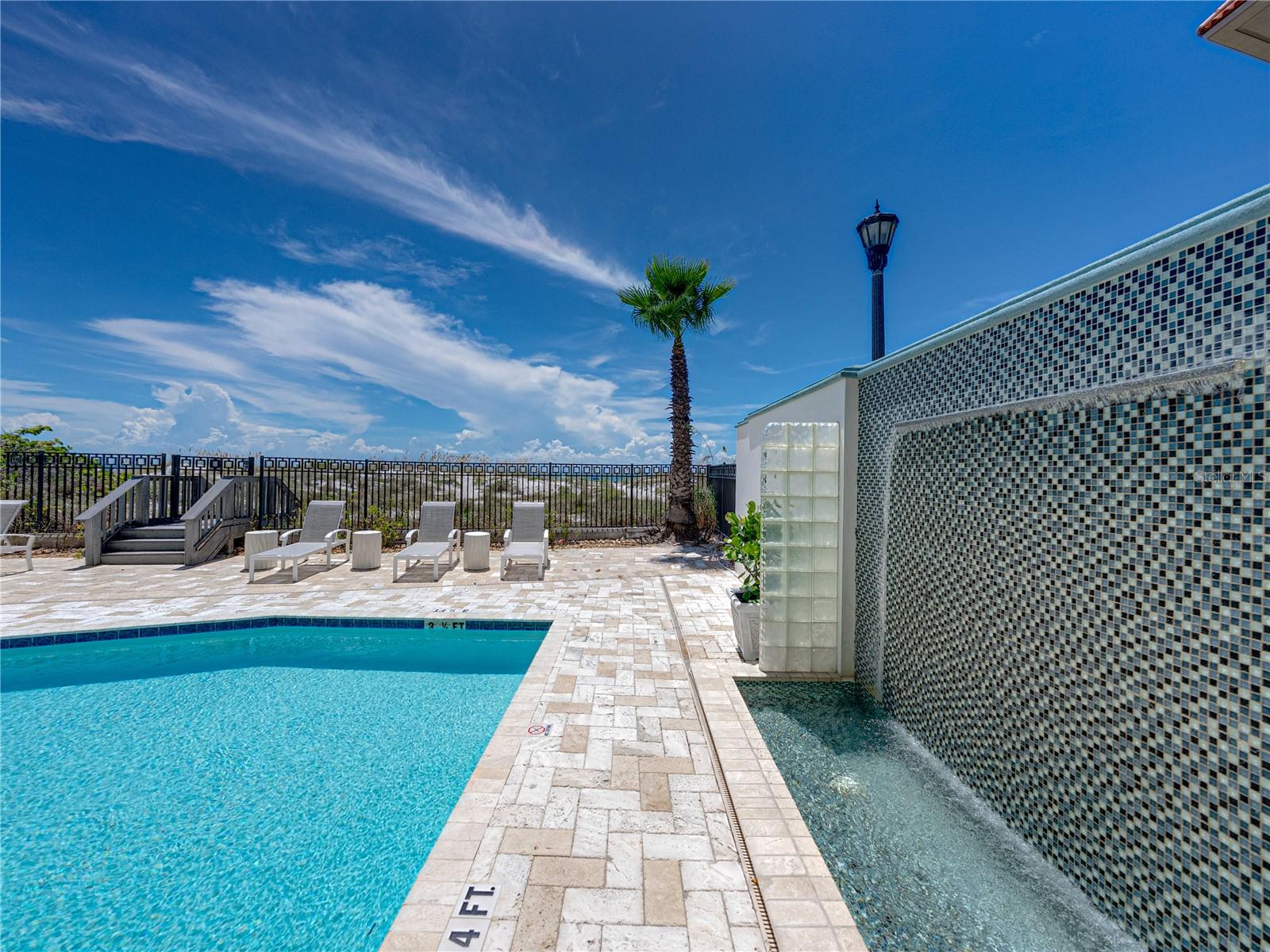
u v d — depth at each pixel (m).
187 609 6.19
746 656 4.86
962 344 3.28
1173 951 1.91
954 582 3.33
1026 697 2.72
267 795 3.19
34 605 6.36
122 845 2.76
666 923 1.98
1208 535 1.81
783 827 2.54
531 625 6.04
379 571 8.67
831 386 5.00
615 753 3.21
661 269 11.39
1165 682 1.97
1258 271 1.64
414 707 4.42
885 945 2.09
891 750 3.65
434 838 2.86
